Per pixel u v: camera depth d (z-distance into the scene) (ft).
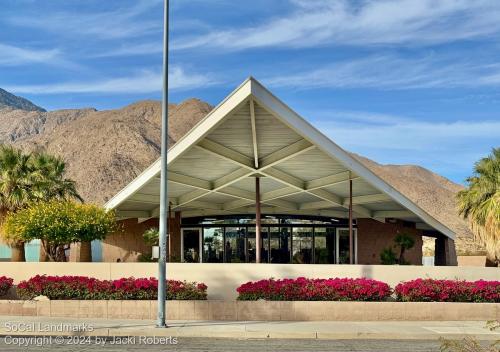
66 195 127.24
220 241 136.15
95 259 145.89
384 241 135.64
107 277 80.74
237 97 65.98
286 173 94.94
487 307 68.64
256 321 66.59
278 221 134.82
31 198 114.83
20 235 98.32
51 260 106.22
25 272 82.23
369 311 67.56
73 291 71.05
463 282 73.36
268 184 104.32
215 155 80.89
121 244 130.00
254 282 73.61
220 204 132.26
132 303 68.08
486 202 120.57
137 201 108.68
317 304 67.41
